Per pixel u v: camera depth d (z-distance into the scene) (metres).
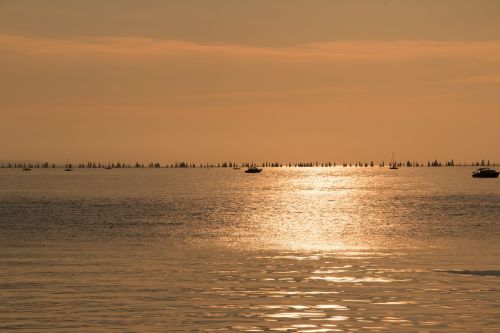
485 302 56.12
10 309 53.66
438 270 75.50
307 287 63.62
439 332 46.34
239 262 83.56
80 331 46.75
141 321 49.62
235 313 52.22
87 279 68.62
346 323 48.91
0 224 150.62
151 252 95.38
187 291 61.53
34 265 80.19
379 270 75.69
